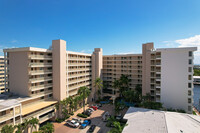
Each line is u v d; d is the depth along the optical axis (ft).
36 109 112.37
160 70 144.97
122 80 184.55
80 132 109.29
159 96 145.89
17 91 130.62
